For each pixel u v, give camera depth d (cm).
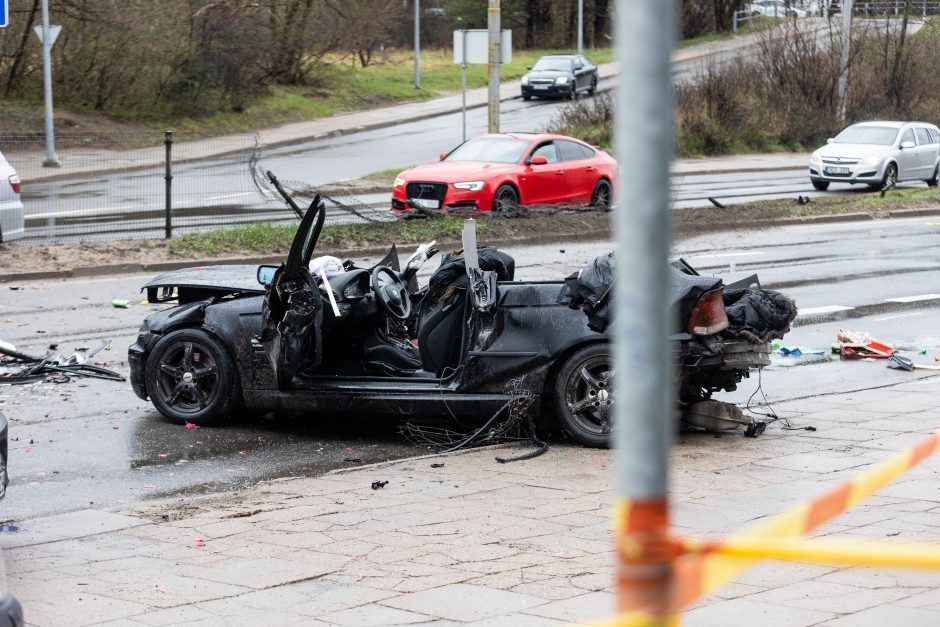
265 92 8069
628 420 265
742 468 1341
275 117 7662
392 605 892
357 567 996
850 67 7988
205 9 7219
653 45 249
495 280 1488
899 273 3047
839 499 436
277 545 1070
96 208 4031
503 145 3934
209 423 1622
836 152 5256
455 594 915
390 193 4688
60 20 6656
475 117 8162
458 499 1234
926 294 2744
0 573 709
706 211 4100
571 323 1473
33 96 6706
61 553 1059
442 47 12888
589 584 936
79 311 2406
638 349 261
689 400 1549
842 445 1457
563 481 1309
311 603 902
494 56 4622
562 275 2895
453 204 3675
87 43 6775
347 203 4141
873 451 1420
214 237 3172
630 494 268
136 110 6988
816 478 1288
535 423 1534
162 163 5056
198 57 7212
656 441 265
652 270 257
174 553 1052
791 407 1705
